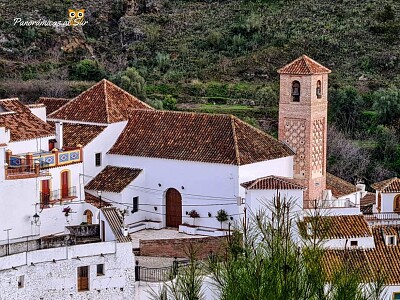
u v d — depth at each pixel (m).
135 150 124.31
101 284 99.94
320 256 71.62
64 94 194.38
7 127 114.75
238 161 117.25
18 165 108.88
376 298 73.12
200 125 125.25
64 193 115.75
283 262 70.81
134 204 122.56
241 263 72.00
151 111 129.38
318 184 127.75
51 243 101.94
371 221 119.38
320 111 127.19
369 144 181.25
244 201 116.62
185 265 96.31
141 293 101.19
